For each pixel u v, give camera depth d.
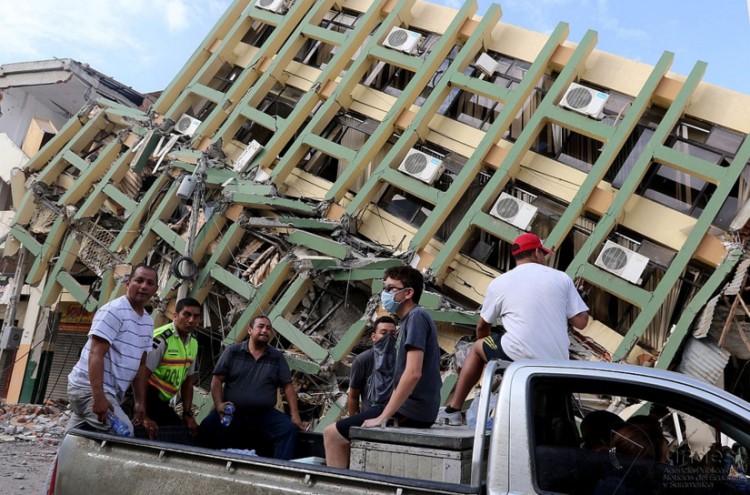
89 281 18.33
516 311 3.75
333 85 14.47
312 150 14.59
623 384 2.69
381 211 12.76
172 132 15.73
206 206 13.19
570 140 12.55
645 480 2.59
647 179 11.65
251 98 14.91
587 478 2.58
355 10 15.86
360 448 3.09
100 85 22.05
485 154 12.02
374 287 11.13
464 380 4.00
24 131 22.23
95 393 4.06
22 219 16.39
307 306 12.41
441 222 11.73
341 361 11.02
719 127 11.44
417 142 13.22
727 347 9.59
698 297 9.62
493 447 2.61
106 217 15.84
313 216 12.89
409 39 13.83
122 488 3.21
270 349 5.88
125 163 15.48
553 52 12.64
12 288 17.16
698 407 2.59
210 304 13.27
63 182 16.81
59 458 3.54
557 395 2.79
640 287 10.37
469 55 13.24
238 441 5.61
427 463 2.85
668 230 10.82
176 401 8.73
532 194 12.03
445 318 10.41
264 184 13.20
